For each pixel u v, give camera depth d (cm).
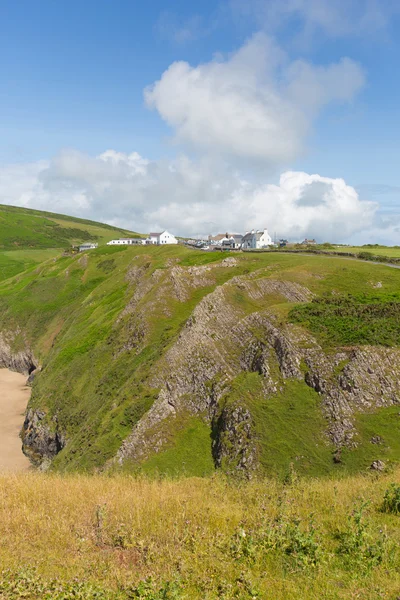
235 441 3325
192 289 6319
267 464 3036
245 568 1057
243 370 4041
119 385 5284
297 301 5062
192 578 1015
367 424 3089
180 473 3388
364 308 4166
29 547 1170
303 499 1593
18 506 1436
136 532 1242
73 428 5366
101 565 1077
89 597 923
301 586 971
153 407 4088
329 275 5653
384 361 3400
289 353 3700
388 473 2422
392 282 5381
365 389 3269
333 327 3888
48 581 995
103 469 3747
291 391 3488
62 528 1266
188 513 1377
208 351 4291
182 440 3772
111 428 4256
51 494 1565
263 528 1238
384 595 920
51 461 5062
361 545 1123
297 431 3197
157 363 4612
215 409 3838
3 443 6369
